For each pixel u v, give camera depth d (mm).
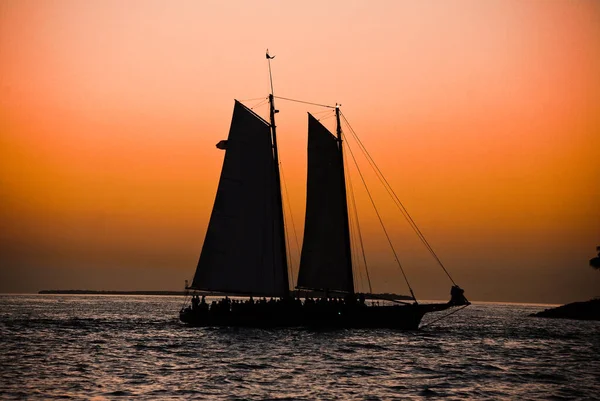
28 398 170500
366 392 182125
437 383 197375
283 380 197250
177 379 197125
